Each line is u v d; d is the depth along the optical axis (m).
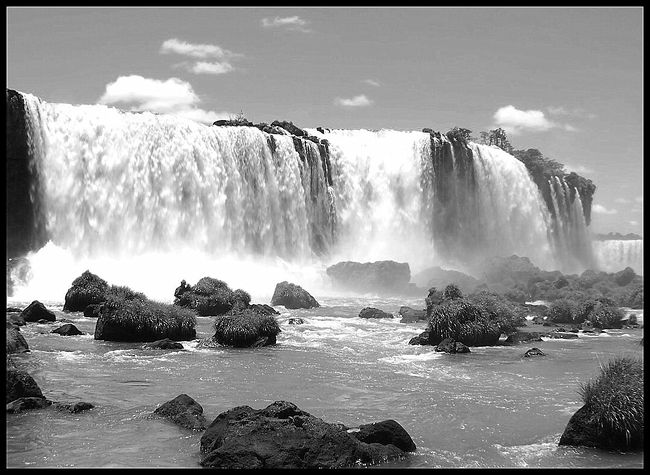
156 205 63.00
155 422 18.80
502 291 61.62
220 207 66.69
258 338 33.16
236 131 69.56
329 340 35.47
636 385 17.97
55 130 58.53
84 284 41.72
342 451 15.68
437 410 21.25
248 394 22.81
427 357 30.98
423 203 83.44
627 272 66.25
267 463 15.11
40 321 36.59
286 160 73.06
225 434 15.98
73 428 18.14
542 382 25.72
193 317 34.78
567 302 46.66
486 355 31.80
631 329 43.91
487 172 90.94
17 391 20.27
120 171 61.38
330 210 77.56
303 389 23.83
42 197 57.12
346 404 21.91
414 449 17.19
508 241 91.50
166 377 25.09
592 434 17.62
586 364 29.61
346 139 83.56
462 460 16.58
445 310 34.66
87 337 33.03
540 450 17.47
